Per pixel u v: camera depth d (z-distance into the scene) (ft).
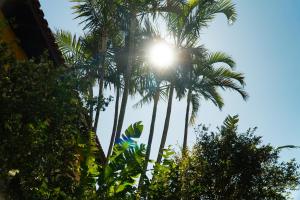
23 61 25.44
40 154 24.97
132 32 66.23
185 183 49.16
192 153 52.21
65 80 26.53
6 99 23.80
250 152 50.65
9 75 25.04
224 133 52.24
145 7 63.98
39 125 24.88
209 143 51.93
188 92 82.48
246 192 49.78
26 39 38.47
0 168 24.77
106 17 62.95
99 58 66.13
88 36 70.74
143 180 45.60
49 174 26.99
